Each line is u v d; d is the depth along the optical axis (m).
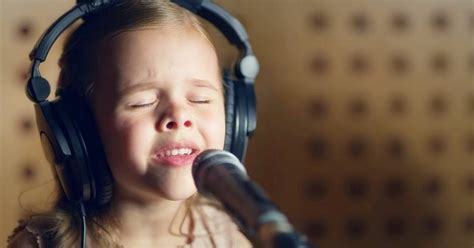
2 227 1.49
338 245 1.62
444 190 1.66
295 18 1.58
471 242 1.66
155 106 0.69
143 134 0.68
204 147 0.70
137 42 0.71
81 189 0.71
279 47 1.58
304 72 1.59
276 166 1.59
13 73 1.51
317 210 1.61
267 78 1.58
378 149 1.62
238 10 1.56
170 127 0.68
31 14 1.50
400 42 1.61
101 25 0.75
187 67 0.71
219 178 0.51
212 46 0.76
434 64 1.62
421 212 1.65
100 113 0.71
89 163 0.71
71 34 0.79
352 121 1.61
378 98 1.61
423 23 1.61
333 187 1.62
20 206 1.43
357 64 1.60
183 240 0.83
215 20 0.81
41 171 1.52
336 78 1.60
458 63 1.63
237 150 0.77
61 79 0.78
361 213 1.63
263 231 0.43
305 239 0.43
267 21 1.57
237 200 0.47
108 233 0.79
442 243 1.66
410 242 1.65
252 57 0.80
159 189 0.69
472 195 1.66
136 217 0.79
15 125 1.52
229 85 0.78
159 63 0.70
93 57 0.74
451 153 1.65
